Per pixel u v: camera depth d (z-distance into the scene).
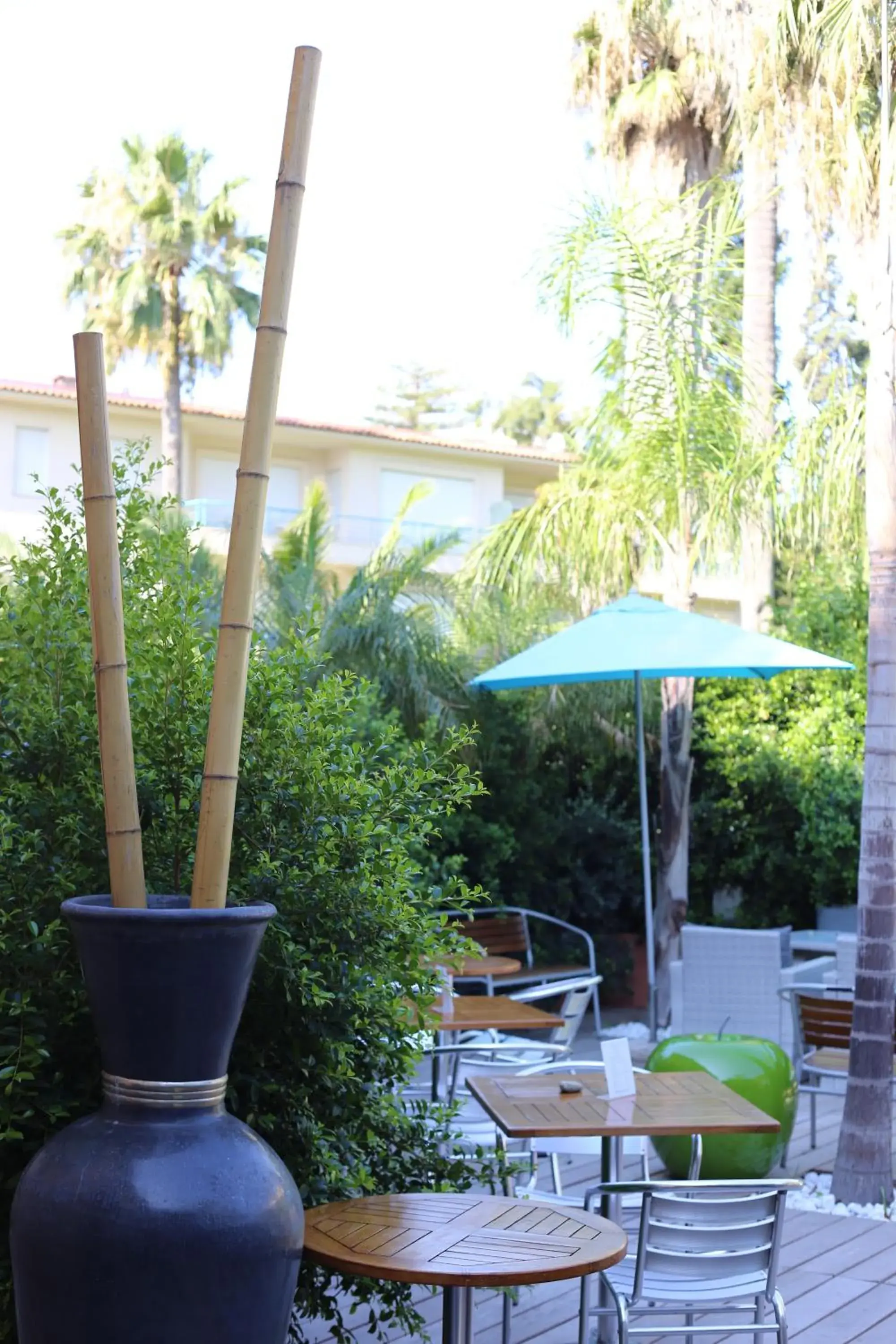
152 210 26.23
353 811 3.14
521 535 10.41
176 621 3.13
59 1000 2.84
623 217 9.50
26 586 3.24
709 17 10.93
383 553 11.23
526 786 10.23
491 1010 5.97
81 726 3.07
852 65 6.54
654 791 11.09
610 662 7.59
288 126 2.53
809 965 8.62
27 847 2.92
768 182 10.98
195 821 3.14
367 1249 2.67
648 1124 3.96
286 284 2.51
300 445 27.80
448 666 9.97
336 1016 3.05
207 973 2.24
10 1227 2.38
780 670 8.44
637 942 10.83
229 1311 2.18
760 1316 3.68
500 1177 3.57
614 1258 2.65
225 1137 2.28
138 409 26.23
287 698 3.24
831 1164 6.34
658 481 9.80
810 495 10.02
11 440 24.78
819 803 10.70
